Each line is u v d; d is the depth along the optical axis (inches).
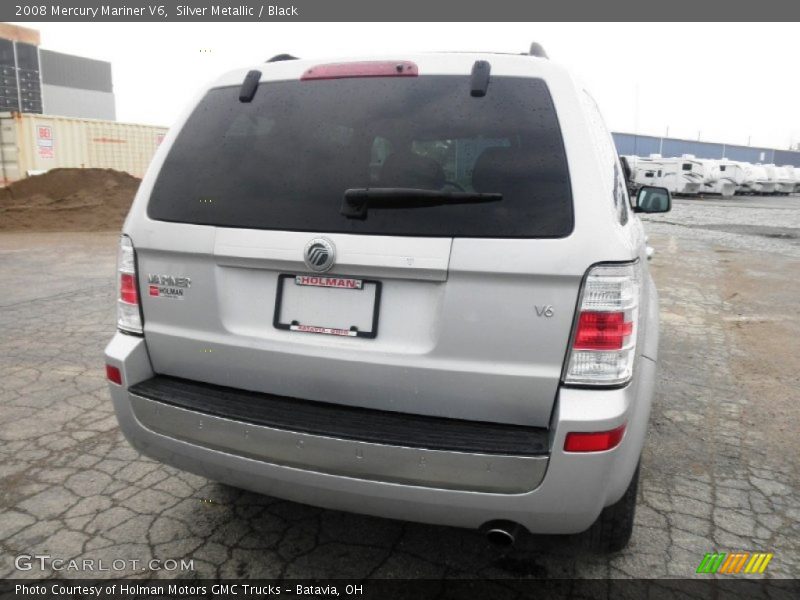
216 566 97.0
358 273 76.5
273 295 82.4
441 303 74.3
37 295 285.6
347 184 79.7
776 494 120.9
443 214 73.9
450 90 81.2
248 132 87.4
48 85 5723.4
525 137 76.3
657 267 410.0
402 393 77.7
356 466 75.7
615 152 115.7
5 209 600.4
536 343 72.0
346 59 87.2
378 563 98.3
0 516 108.6
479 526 76.7
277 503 114.3
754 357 211.3
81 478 121.6
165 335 88.7
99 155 781.3
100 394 164.4
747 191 1606.8
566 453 70.7
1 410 153.3
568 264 70.1
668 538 105.7
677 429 150.2
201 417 82.4
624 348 72.6
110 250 441.1
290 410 80.8
